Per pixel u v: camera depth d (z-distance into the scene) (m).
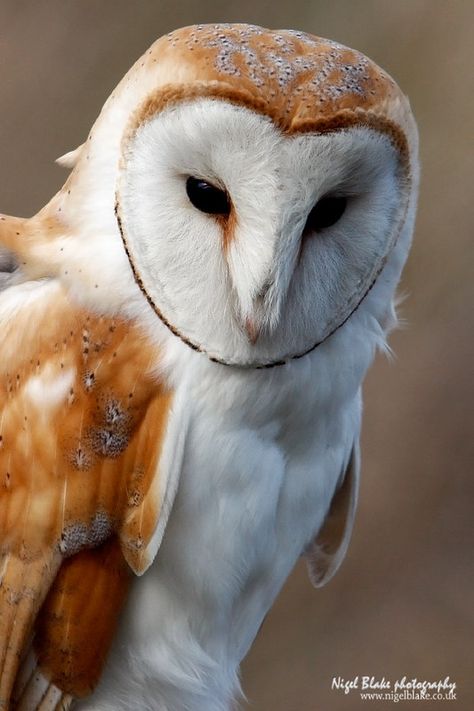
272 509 2.87
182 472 2.85
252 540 2.87
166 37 2.83
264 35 2.82
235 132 2.80
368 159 2.82
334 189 2.82
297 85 2.81
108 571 2.85
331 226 2.83
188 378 2.84
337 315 2.85
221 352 2.84
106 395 2.84
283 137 2.80
